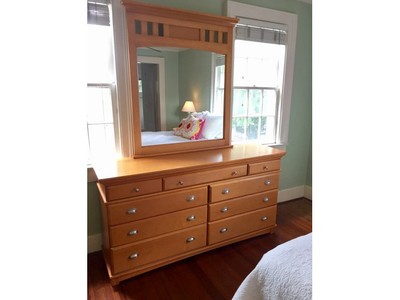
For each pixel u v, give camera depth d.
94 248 2.15
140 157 2.04
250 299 1.16
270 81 2.75
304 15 2.78
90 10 1.78
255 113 2.75
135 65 1.92
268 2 2.51
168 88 2.09
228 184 2.04
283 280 1.04
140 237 1.75
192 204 1.91
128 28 1.85
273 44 2.62
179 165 1.83
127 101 2.01
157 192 1.76
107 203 1.61
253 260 2.08
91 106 1.96
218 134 2.41
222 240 2.13
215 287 1.79
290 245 1.20
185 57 2.12
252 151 2.30
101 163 1.88
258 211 2.29
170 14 1.96
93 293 1.72
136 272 1.80
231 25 2.22
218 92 2.32
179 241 1.92
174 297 1.70
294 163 3.20
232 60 2.34
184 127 2.23
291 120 3.02
